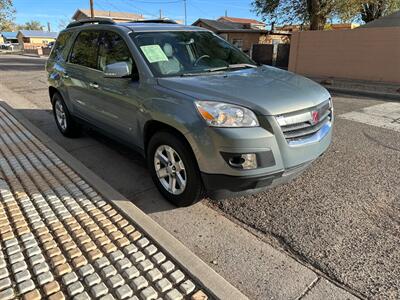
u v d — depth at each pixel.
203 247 2.93
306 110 3.15
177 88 3.30
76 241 2.86
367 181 4.15
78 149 5.37
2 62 26.69
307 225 3.22
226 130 2.85
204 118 2.95
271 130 2.89
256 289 2.45
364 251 2.84
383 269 2.63
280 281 2.52
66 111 5.62
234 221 3.32
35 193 3.66
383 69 13.40
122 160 4.89
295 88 3.38
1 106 8.05
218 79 3.49
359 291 2.42
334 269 2.64
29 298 2.26
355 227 3.18
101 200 3.51
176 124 3.14
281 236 3.06
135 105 3.70
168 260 2.62
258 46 21.28
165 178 3.63
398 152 5.16
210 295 2.30
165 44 4.02
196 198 3.34
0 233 2.96
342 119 7.34
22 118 6.78
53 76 5.82
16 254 2.69
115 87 4.01
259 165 2.89
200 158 3.02
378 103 9.41
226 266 2.69
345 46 14.47
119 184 4.13
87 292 2.32
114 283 2.40
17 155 4.77
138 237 2.90
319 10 17.72
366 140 5.77
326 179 4.21
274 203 3.63
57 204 3.44
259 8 21.25
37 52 42.72
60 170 4.25
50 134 6.21
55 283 2.39
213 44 4.48
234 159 2.87
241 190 3.05
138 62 3.73
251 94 3.08
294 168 3.10
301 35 16.08
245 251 2.87
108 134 4.59
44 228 3.03
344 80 14.11
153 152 3.62
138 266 2.57
